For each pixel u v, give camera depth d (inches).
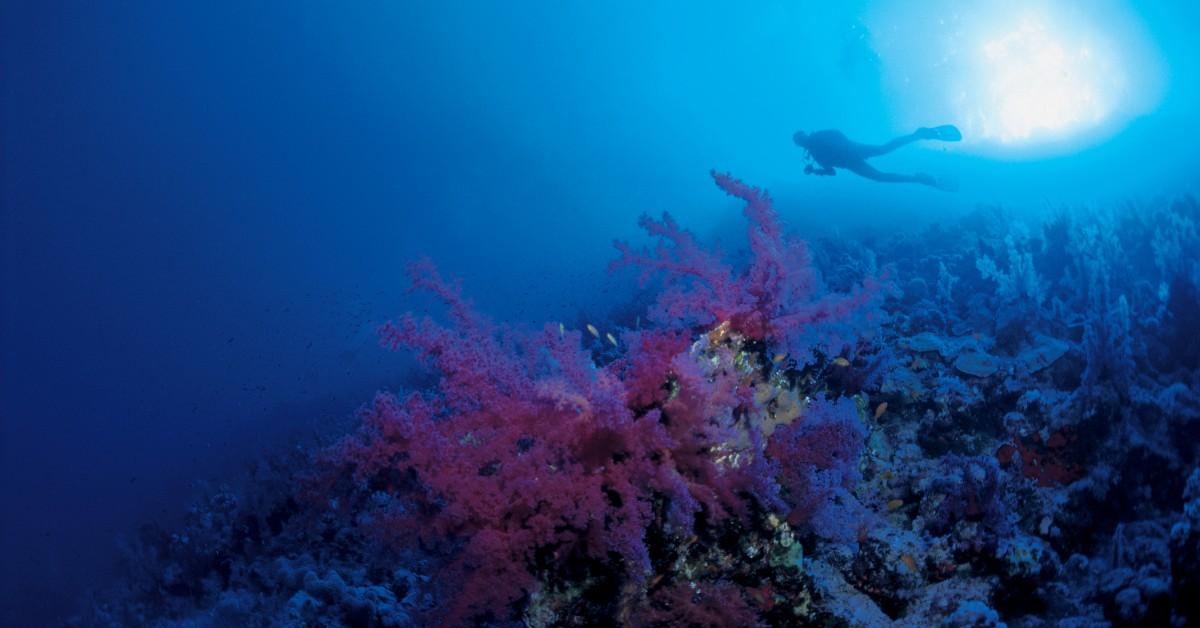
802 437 136.9
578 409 119.3
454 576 115.6
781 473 134.8
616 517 112.8
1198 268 173.5
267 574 236.5
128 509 578.9
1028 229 283.7
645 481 116.2
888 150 365.7
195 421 890.1
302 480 130.6
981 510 135.8
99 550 476.7
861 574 135.9
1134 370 157.2
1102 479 142.0
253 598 227.9
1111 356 149.7
